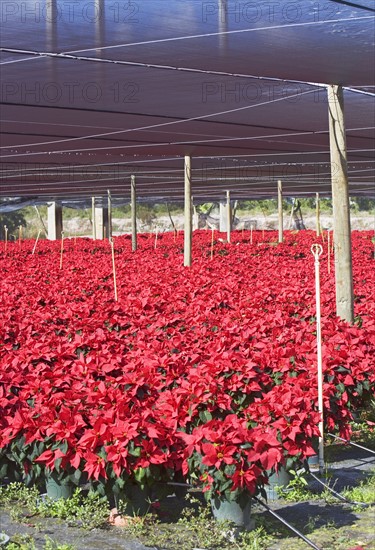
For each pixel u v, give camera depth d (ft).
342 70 39.37
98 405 23.31
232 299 46.73
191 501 22.88
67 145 62.08
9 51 34.68
